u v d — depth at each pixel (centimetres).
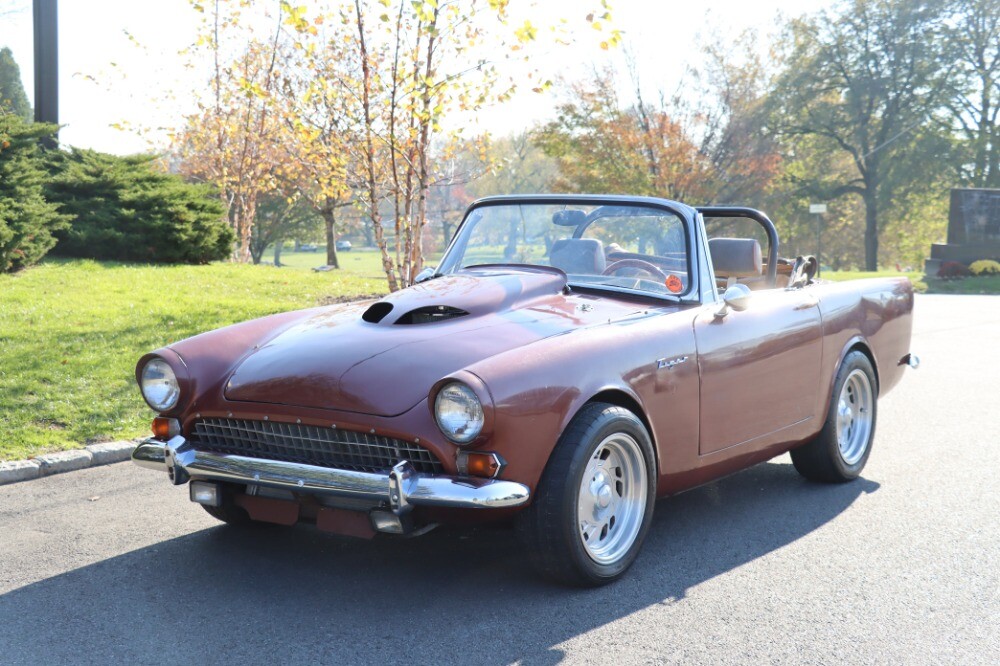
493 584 369
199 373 379
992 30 4581
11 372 719
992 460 578
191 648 311
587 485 358
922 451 604
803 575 383
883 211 5031
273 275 1538
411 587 366
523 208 487
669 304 429
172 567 389
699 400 405
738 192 3931
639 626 330
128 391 697
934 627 331
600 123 3562
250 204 1936
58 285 1166
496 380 320
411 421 326
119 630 326
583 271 452
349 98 1157
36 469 539
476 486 315
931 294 2444
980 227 3253
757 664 301
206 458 362
